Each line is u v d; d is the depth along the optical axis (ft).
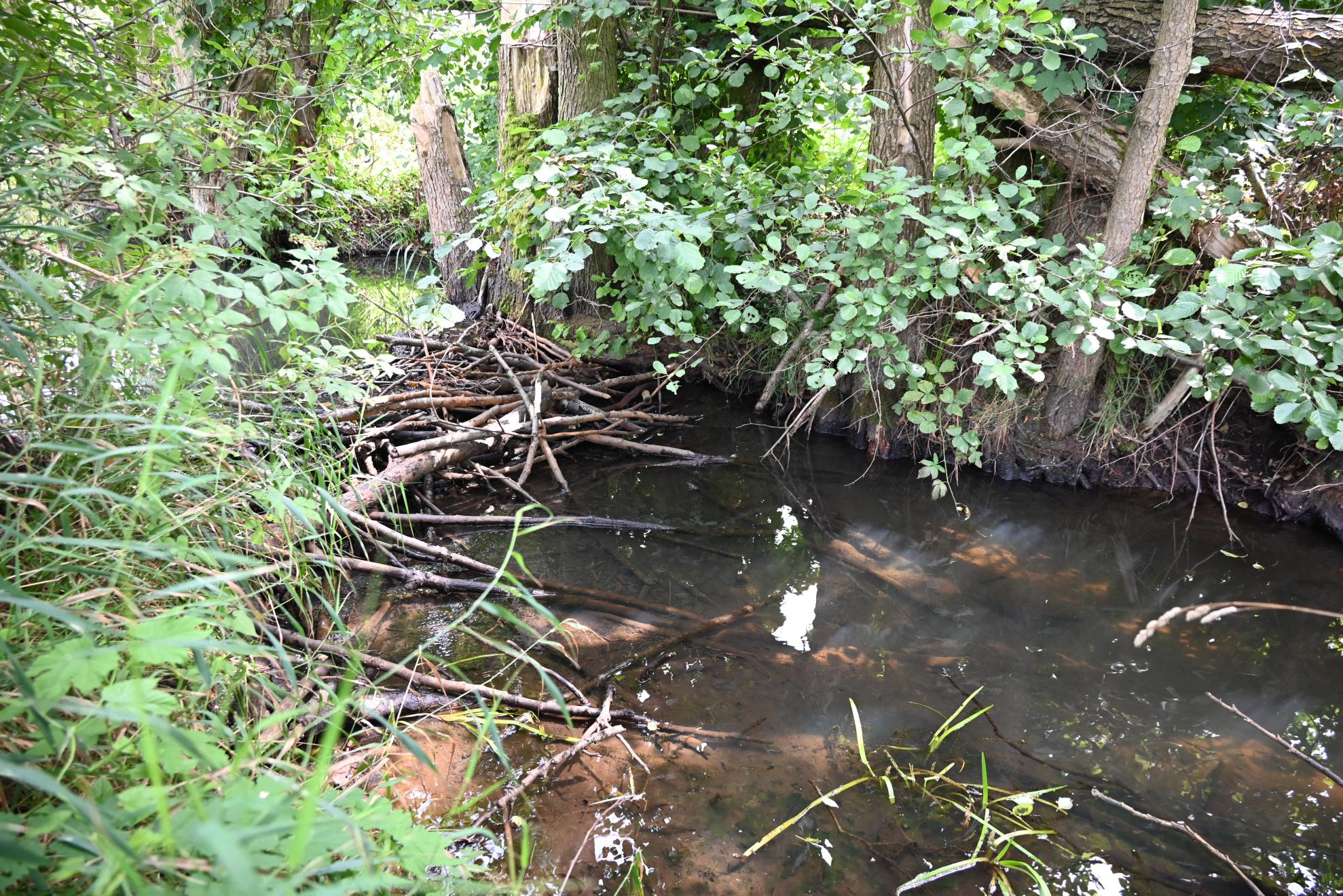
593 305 21.53
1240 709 9.46
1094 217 15.31
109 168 6.91
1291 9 13.78
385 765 7.36
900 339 15.88
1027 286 12.48
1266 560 12.87
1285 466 14.24
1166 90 12.83
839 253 13.74
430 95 24.23
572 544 13.17
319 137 25.66
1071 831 7.57
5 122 6.67
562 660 9.89
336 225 14.67
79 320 6.45
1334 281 12.01
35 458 6.19
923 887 6.91
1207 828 7.64
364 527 11.98
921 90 14.48
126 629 4.36
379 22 19.04
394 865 6.05
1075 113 14.75
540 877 6.72
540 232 13.89
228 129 10.62
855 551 13.28
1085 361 14.88
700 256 11.99
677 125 19.06
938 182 13.58
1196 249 14.32
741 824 7.52
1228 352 14.23
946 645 10.70
